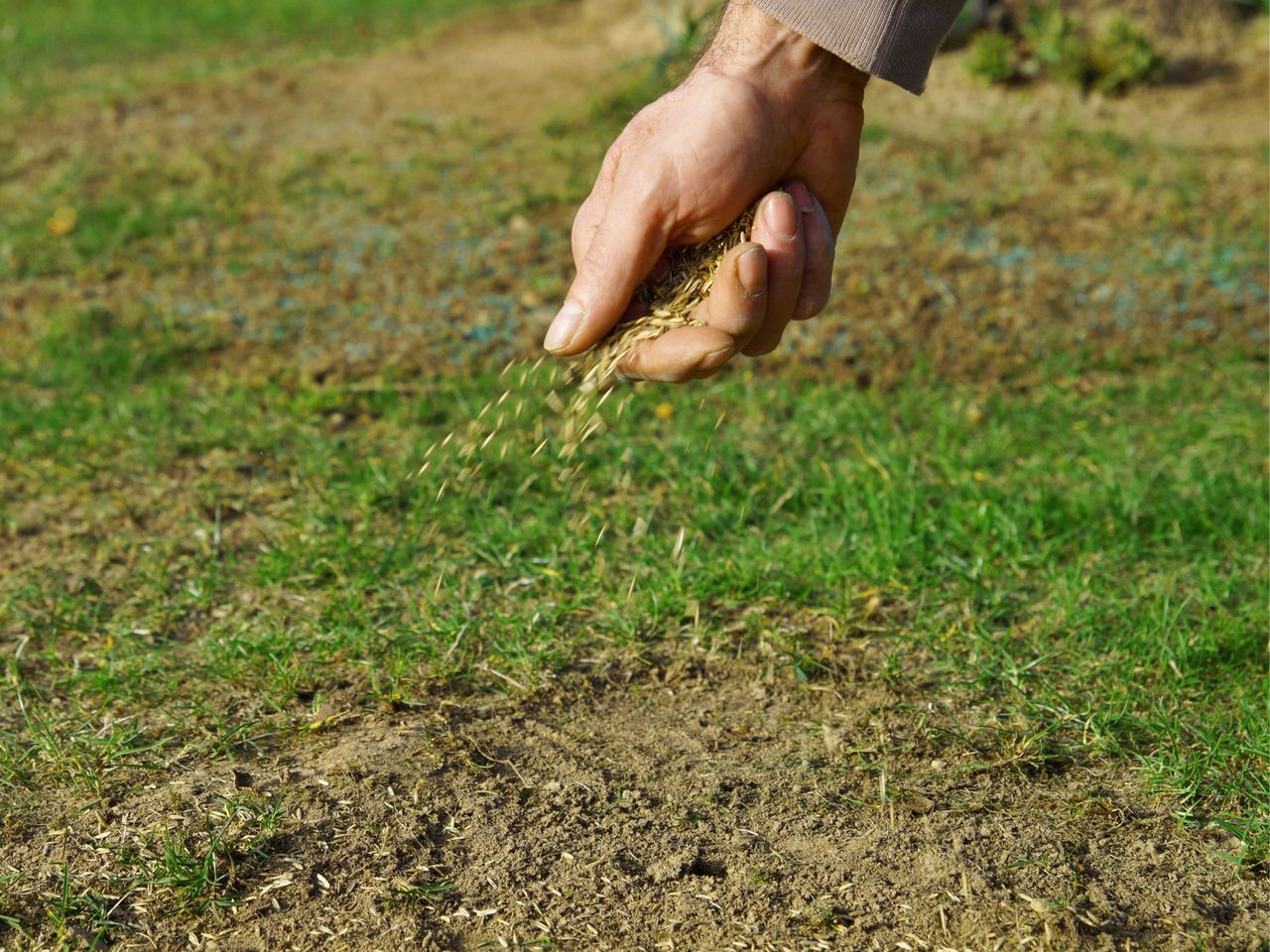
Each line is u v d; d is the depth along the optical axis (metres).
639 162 1.24
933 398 1.80
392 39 3.97
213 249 2.38
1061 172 2.57
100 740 1.35
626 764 1.35
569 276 2.22
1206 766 1.33
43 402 1.82
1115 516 1.59
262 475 1.69
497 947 1.23
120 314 2.11
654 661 1.44
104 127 3.08
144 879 1.26
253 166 2.78
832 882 1.26
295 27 4.29
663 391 1.82
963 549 1.56
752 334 1.22
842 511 1.60
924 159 2.64
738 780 1.34
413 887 1.26
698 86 1.24
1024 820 1.30
